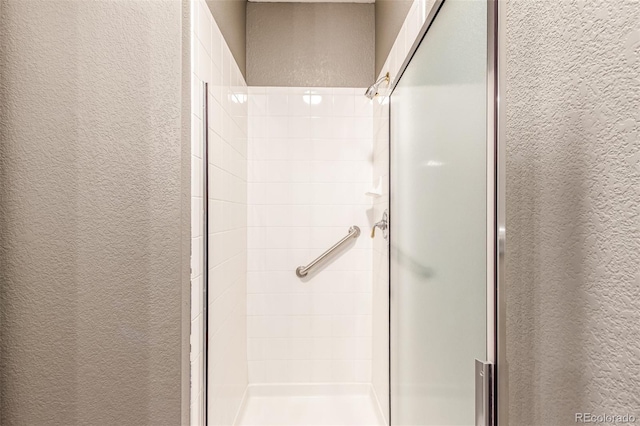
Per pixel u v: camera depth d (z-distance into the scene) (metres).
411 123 1.52
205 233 1.46
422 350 1.35
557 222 0.61
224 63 1.86
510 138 0.75
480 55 0.88
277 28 2.59
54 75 1.22
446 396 1.11
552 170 0.62
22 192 1.21
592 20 0.53
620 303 0.49
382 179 2.21
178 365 1.25
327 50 2.60
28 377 1.21
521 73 0.72
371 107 2.58
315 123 2.57
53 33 1.22
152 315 1.24
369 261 2.57
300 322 2.57
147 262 1.24
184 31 1.33
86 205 1.22
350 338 2.57
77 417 1.22
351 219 2.58
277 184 2.57
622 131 0.48
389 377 1.95
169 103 1.26
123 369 1.23
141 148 1.24
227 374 1.93
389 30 2.07
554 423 0.62
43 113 1.21
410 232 1.53
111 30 1.24
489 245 0.82
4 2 1.21
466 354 0.96
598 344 0.52
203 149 1.46
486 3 0.84
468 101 0.95
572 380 0.58
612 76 0.49
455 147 1.04
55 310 1.21
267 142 2.56
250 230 2.56
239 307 2.27
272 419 2.26
